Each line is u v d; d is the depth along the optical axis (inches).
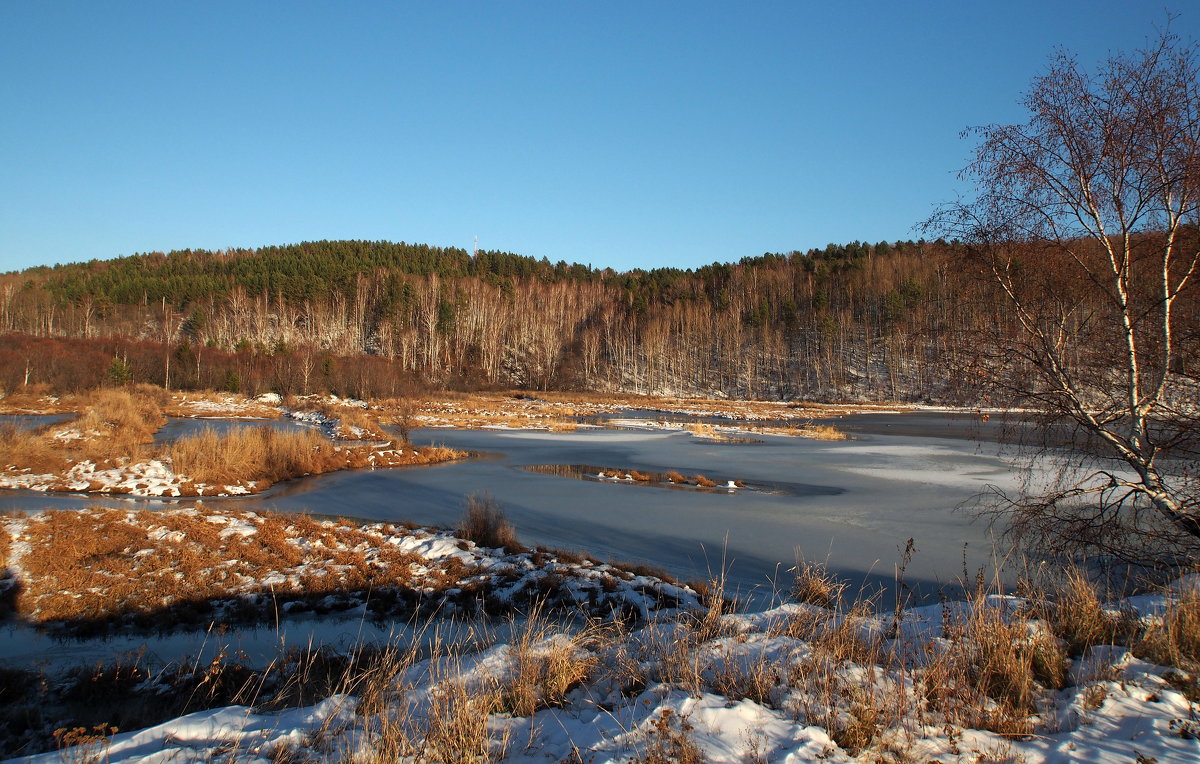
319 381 2325.3
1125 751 131.3
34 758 152.4
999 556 479.8
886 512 645.3
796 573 445.7
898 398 2805.1
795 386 3080.7
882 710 148.6
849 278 3843.5
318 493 740.7
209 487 726.5
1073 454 312.2
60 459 792.3
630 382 3277.6
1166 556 268.1
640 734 141.3
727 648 197.6
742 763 129.0
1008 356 282.4
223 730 164.2
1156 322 271.7
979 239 285.4
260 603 391.5
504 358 3513.8
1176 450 261.6
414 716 165.3
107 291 3858.3
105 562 434.9
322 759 145.0
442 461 1008.9
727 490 773.9
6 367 1831.9
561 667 189.0
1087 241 273.1
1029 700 159.3
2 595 385.1
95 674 286.2
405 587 417.4
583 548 515.8
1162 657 177.6
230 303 3580.2
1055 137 271.3
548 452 1130.0
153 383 2213.3
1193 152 241.6
